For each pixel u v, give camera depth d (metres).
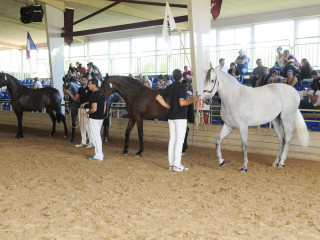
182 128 6.70
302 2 15.56
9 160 7.67
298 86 10.57
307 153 8.36
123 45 23.47
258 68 12.27
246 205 4.72
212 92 6.52
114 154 8.73
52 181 5.91
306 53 15.03
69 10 14.89
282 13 17.08
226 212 4.43
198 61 10.12
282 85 7.33
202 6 10.09
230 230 3.85
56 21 14.90
